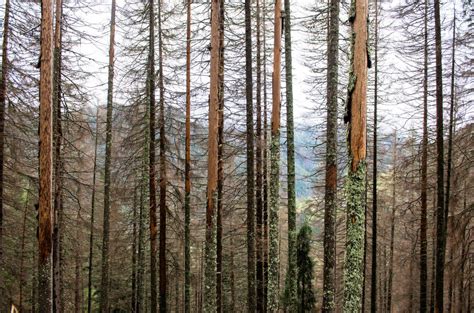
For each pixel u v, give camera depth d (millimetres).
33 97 12805
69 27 12688
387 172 21797
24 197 18219
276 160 11477
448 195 12898
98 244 23250
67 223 15773
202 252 25938
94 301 27438
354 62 6566
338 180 15930
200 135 15211
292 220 11922
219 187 13555
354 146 6535
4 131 12758
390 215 21109
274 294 11188
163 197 14375
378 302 28562
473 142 12344
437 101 12086
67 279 20516
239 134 14680
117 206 19828
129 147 14875
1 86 12234
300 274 15945
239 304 22234
